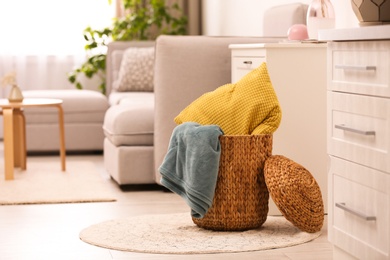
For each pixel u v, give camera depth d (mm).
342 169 3998
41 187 6391
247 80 5066
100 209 5641
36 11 10086
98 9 10266
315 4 5488
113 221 5191
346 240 3979
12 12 10000
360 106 3826
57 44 10188
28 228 5090
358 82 3846
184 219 5234
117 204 5805
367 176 3773
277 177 4703
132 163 6281
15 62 10086
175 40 6051
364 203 3809
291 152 5406
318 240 4672
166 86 6062
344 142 3969
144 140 6320
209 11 9867
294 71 5371
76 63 10227
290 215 4711
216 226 4867
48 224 5191
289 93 5375
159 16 10070
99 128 8352
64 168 7270
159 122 6121
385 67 3633
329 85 4102
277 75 5348
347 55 3936
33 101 7164
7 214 5492
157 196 6090
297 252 4449
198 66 6051
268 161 4812
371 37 3646
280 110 4961
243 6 8352
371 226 3754
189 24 10352
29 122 8242
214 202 4844
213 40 6066
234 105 5016
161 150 6129
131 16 9984
